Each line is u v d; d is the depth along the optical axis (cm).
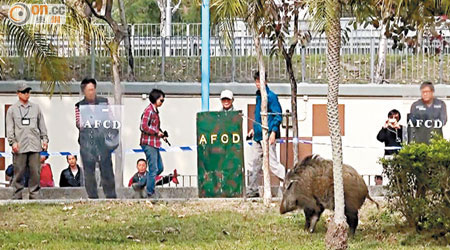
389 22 1873
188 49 2903
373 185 2370
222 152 2014
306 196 1633
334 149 1465
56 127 2639
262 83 1975
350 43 2831
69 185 2316
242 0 1814
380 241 1578
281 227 1730
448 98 2475
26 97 2109
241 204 1973
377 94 2670
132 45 2902
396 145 2327
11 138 2097
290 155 2498
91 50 2477
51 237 1639
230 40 1897
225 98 2083
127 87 2652
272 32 2309
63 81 2092
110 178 2098
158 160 2097
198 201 2014
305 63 2745
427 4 1770
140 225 1764
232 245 1552
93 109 2095
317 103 2667
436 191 1540
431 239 1565
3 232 1689
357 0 1820
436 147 1549
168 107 2670
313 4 1424
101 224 1781
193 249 1521
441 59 2638
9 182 2359
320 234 1647
